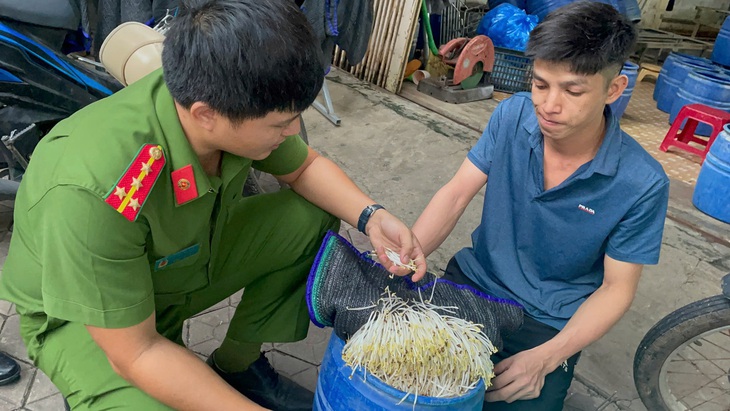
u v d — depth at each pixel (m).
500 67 4.79
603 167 1.30
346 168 3.21
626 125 4.53
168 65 0.90
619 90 1.25
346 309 1.12
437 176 3.26
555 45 1.11
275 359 1.85
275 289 1.41
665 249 2.81
